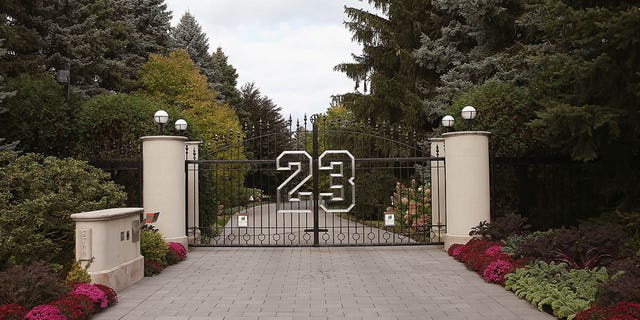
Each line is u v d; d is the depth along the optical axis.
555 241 8.32
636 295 5.70
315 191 12.48
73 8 22.89
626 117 9.84
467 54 19.50
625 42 8.88
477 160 11.45
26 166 9.53
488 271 8.61
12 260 8.20
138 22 31.27
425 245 12.64
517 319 6.28
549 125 9.75
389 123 21.53
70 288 6.92
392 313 6.60
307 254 11.62
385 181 19.67
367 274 9.27
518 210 12.82
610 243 8.12
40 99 14.19
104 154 13.33
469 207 11.40
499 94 12.89
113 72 25.20
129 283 8.41
